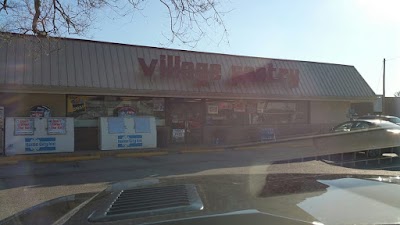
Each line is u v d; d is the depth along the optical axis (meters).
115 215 1.96
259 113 22.67
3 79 15.58
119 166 13.53
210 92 19.72
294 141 21.25
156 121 19.83
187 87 19.36
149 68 18.61
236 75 20.84
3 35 9.66
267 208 1.98
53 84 16.38
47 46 14.36
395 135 15.80
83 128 18.05
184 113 20.66
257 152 17.59
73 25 9.41
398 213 1.92
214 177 3.19
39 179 10.99
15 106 16.64
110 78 17.72
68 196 3.04
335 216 1.87
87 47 18.06
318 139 17.64
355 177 2.98
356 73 26.31
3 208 7.50
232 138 21.66
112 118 17.92
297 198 2.20
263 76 21.75
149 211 1.98
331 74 25.11
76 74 17.09
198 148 18.12
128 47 19.00
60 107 17.52
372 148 15.88
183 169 12.61
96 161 14.89
